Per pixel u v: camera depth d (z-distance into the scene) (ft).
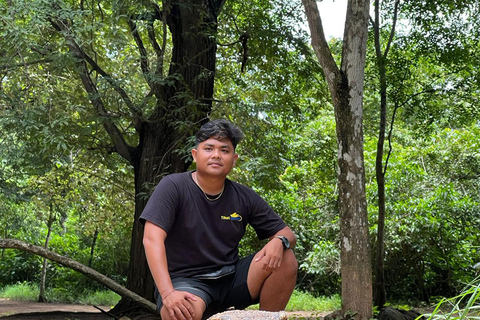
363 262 23.34
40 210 57.52
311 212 57.88
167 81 32.17
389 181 51.65
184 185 8.74
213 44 36.19
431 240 48.55
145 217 8.36
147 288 33.60
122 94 34.42
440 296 47.73
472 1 35.32
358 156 23.86
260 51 37.22
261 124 40.19
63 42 33.60
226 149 8.72
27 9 28.76
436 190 50.16
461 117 39.11
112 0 31.76
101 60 39.73
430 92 36.91
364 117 58.39
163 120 35.55
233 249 8.98
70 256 67.67
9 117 31.22
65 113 32.09
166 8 32.83
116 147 36.70
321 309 46.14
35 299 59.67
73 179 51.01
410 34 36.45
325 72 24.32
